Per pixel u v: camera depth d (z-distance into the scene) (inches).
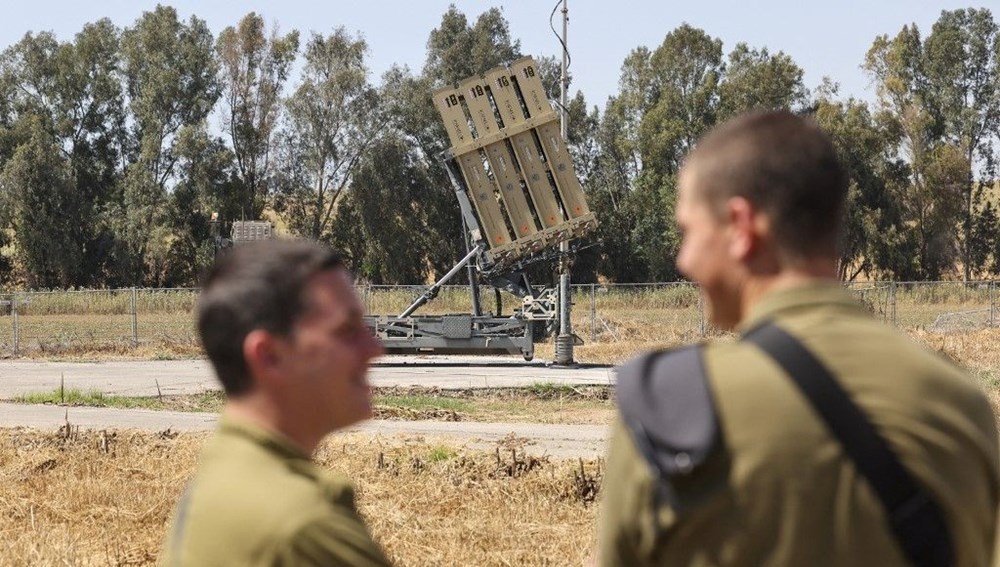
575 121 3907.5
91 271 3516.2
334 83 3454.7
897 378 113.3
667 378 116.4
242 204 3513.8
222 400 1010.7
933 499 110.2
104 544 461.7
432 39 3713.1
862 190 3548.2
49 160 3383.4
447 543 460.1
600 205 3828.7
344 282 135.4
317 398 130.7
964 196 3705.7
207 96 3580.2
